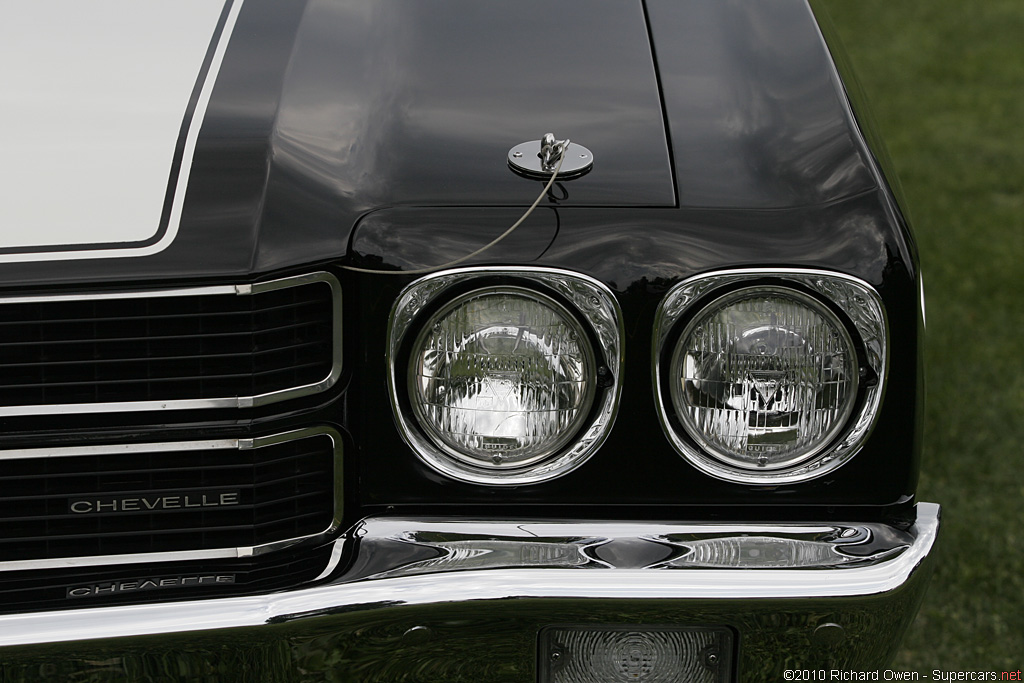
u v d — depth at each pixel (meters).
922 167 4.42
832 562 1.19
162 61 1.41
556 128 1.34
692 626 1.18
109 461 1.21
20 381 1.16
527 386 1.21
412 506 1.26
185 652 1.18
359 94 1.41
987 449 2.60
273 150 1.26
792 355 1.20
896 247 1.21
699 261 1.19
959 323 3.19
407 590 1.18
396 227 1.21
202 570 1.25
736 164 1.28
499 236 1.20
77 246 1.15
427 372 1.22
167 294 1.14
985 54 6.00
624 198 1.23
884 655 1.22
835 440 1.22
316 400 1.23
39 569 1.24
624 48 1.50
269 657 1.18
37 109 1.31
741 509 1.25
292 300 1.19
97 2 1.54
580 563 1.19
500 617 1.18
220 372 1.18
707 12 1.57
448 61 1.48
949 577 2.19
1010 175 4.33
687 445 1.22
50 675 1.17
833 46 1.53
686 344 1.20
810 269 1.18
